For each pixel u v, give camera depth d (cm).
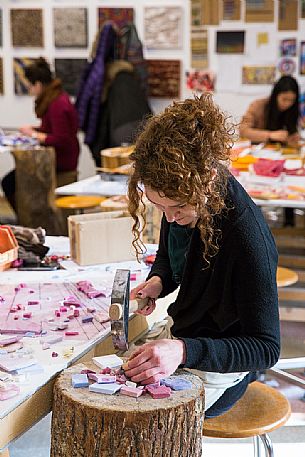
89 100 707
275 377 381
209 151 178
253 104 637
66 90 802
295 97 623
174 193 175
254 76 761
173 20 765
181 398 171
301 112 749
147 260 285
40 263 281
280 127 629
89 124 710
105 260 284
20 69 807
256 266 188
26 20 795
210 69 769
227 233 189
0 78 814
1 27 802
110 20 777
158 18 768
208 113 182
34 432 310
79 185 456
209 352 185
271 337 191
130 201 198
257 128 637
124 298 194
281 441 318
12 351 197
